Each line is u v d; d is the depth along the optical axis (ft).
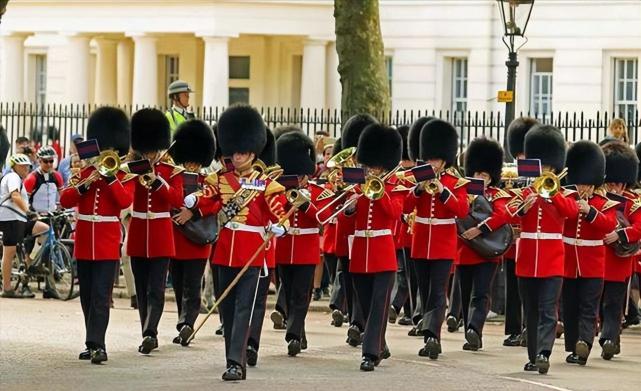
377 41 280.51
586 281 169.99
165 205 170.40
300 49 404.57
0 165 199.41
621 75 370.12
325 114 381.19
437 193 170.71
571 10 370.12
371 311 161.27
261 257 152.46
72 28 394.93
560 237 163.12
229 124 153.79
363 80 278.67
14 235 233.96
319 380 152.05
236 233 152.25
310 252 172.45
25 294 236.84
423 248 172.45
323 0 384.68
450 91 386.93
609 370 166.20
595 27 368.27
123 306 226.99
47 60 429.79
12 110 359.87
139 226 170.71
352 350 176.96
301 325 172.45
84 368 157.69
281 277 174.40
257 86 408.87
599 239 170.30
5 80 411.34
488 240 177.68
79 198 161.27
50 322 200.75
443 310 171.73
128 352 170.71
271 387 146.41
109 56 422.00
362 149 168.04
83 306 164.25
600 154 171.73
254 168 155.94
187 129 179.22
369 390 146.00
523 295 163.84
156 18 383.04
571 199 163.32
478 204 178.81
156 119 174.40
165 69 419.74
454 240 172.65
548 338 161.58
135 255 171.01
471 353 177.47
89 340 161.99
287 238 172.24
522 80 376.48
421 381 152.87
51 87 427.74
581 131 300.20
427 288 174.40
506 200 177.58
